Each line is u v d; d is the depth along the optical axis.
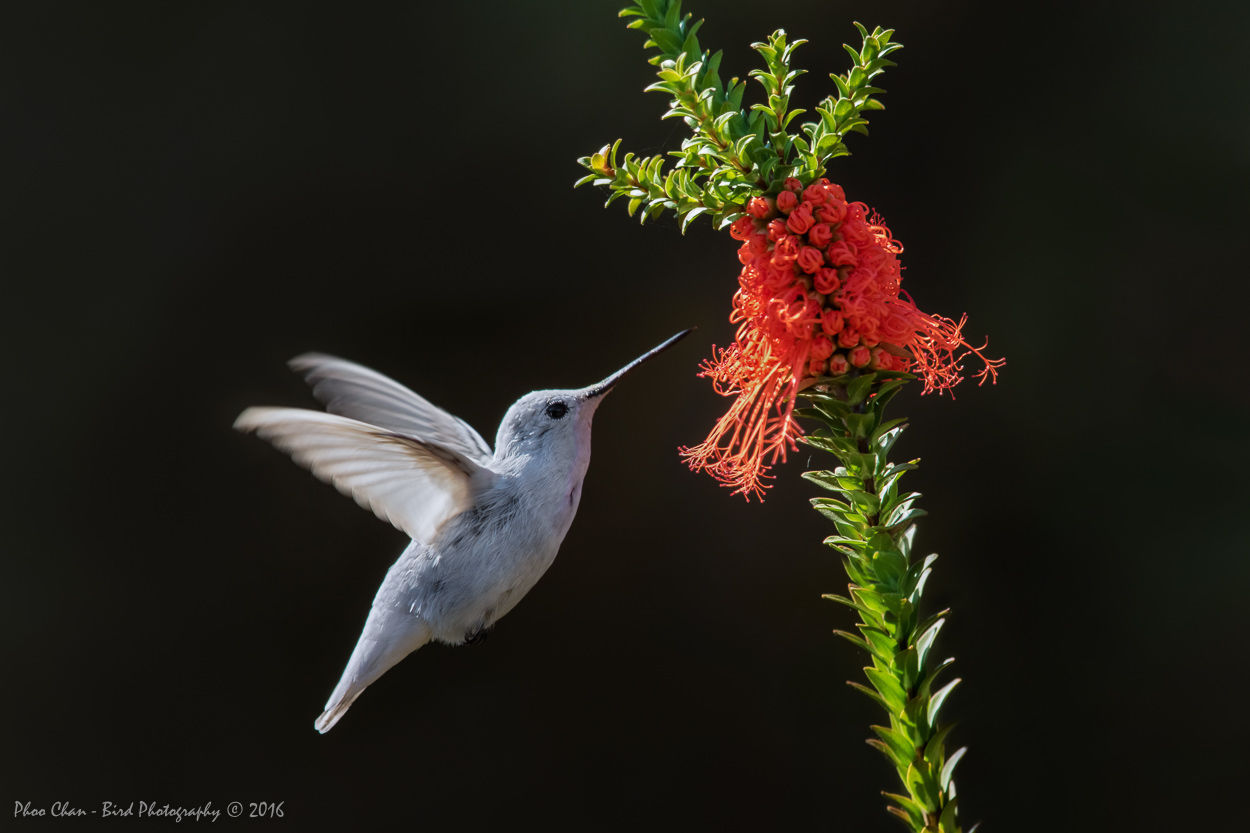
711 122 2.75
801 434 2.76
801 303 2.75
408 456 2.81
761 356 2.76
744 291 2.76
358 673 2.82
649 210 2.75
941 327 2.76
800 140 2.75
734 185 2.75
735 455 2.76
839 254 2.75
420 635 2.82
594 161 2.75
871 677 2.76
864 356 2.75
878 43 2.75
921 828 2.75
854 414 2.75
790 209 2.75
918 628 2.76
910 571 2.76
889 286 2.76
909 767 2.75
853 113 2.75
